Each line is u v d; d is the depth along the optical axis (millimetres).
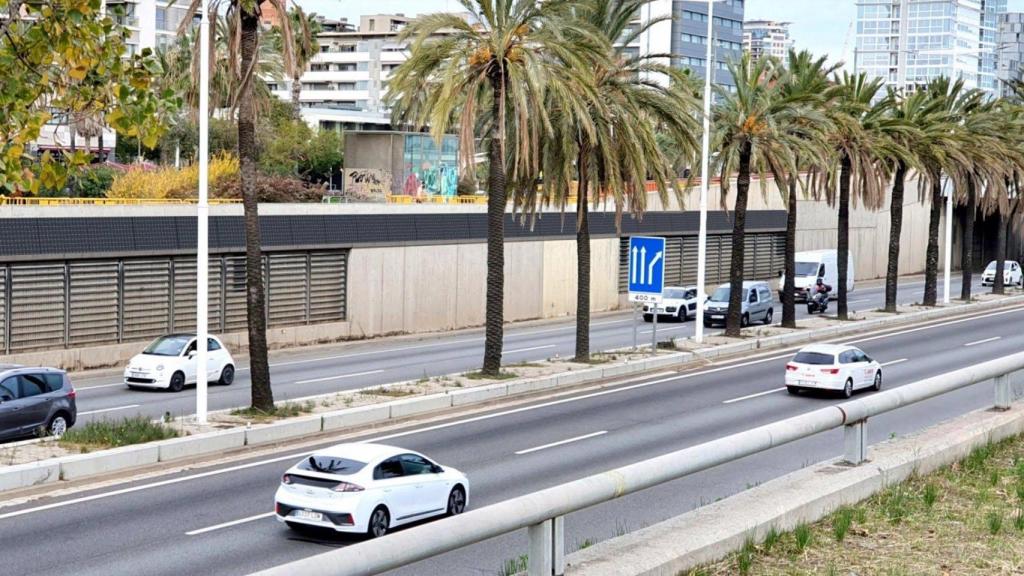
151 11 106062
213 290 43344
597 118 38562
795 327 52750
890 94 57969
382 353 45312
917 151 59812
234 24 27859
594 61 37344
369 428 28469
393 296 50750
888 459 12797
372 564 6590
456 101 34594
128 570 15898
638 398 34156
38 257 36812
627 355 41750
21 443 23672
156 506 20031
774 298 74938
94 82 10266
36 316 37219
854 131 53500
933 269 64875
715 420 30234
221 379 36500
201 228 26469
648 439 27203
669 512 18875
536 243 58438
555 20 34625
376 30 177375
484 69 34594
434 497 19031
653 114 40250
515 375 35875
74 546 17234
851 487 11547
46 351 37344
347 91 170000
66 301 38094
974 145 62844
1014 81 79750
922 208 97125
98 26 9977
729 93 48812
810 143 48062
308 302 47344
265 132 75750
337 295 48625
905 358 44875
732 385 37219
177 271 41875
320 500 17594
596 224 62719
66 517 19141
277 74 70125
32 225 36688
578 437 27453
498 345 35656
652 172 40000
